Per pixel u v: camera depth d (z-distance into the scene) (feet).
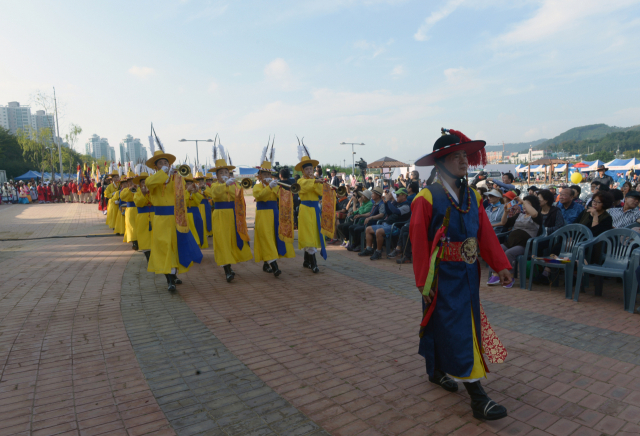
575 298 18.03
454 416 9.28
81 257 30.42
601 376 10.98
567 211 24.09
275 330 15.02
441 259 9.27
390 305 17.97
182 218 19.71
